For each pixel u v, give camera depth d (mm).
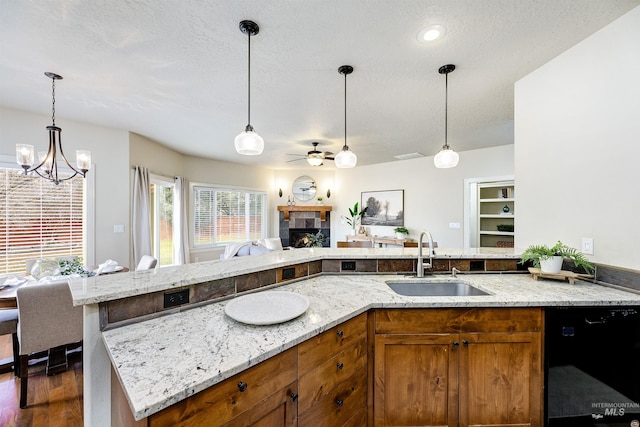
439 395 1548
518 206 2453
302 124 3727
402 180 6047
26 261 3238
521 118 2443
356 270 2201
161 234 5168
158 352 987
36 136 3342
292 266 1942
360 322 1484
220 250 6363
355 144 4738
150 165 4594
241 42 1961
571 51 2002
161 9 1642
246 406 953
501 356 1549
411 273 2207
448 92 2750
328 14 1680
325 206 7059
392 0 1566
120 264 3889
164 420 760
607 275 1770
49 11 1654
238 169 6672
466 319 1554
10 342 2879
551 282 1942
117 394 1112
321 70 2338
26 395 1950
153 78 2479
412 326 1550
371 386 1550
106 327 1175
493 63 2217
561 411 1535
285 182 7359
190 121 3605
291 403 1108
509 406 1548
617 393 1532
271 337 1106
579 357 1534
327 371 1271
